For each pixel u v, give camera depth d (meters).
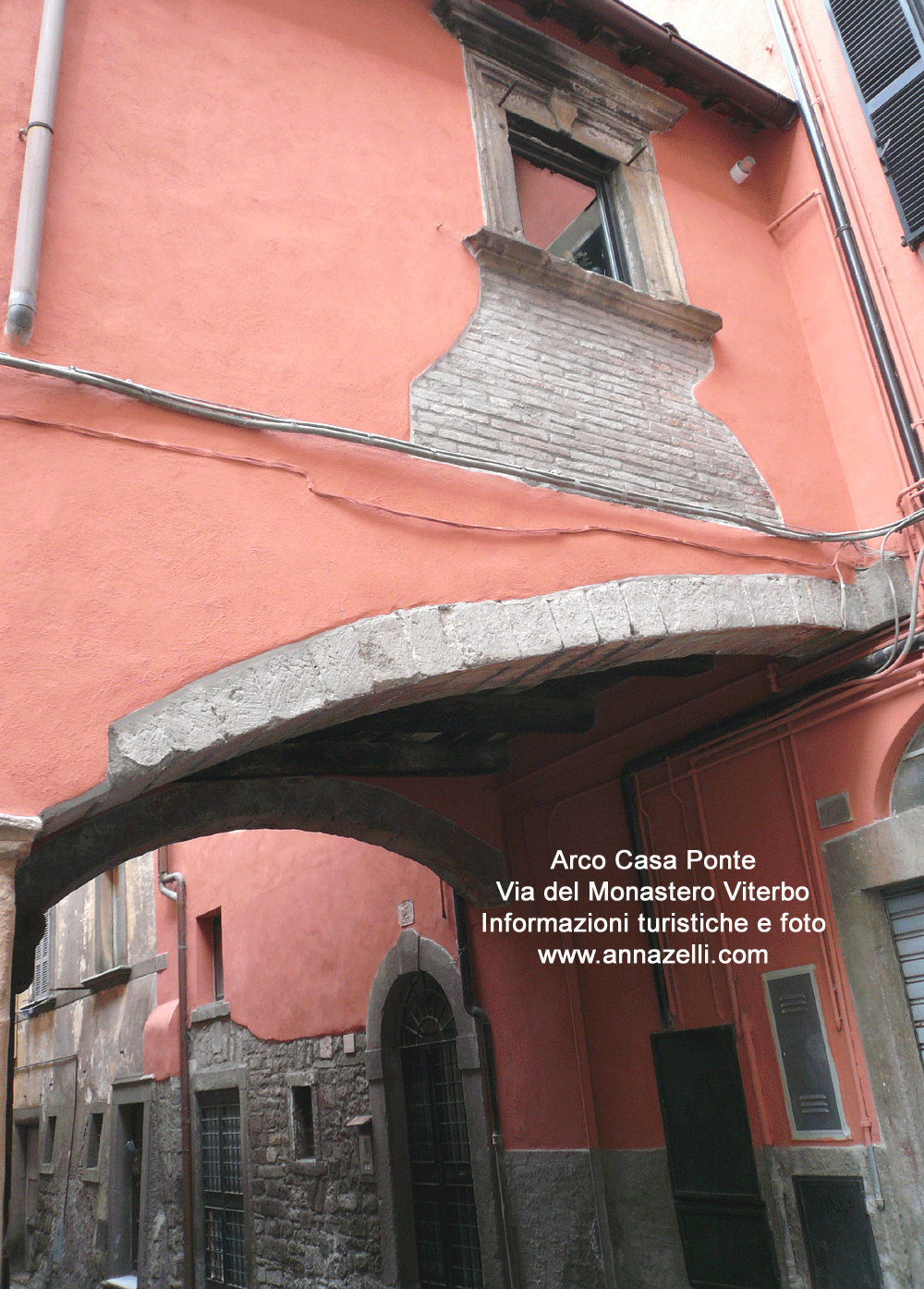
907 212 5.25
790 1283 4.81
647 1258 5.65
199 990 9.98
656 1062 5.73
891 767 4.79
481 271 4.55
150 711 2.93
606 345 4.89
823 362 5.77
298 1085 8.37
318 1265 7.77
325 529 3.52
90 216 3.40
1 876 2.57
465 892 6.94
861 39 5.60
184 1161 9.23
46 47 3.38
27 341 3.10
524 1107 6.46
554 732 6.36
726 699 5.67
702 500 4.88
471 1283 6.63
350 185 4.21
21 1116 13.51
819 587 4.97
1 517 2.87
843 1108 4.69
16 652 2.77
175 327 3.46
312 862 8.68
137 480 3.15
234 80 4.00
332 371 3.82
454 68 4.94
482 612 3.79
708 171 6.02
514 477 4.14
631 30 5.52
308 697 3.24
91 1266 10.38
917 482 5.04
